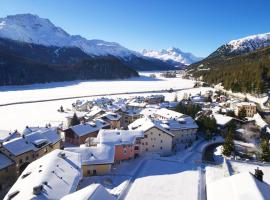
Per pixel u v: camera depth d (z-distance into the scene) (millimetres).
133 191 56375
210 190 46750
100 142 74000
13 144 67750
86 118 126250
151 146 83375
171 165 71812
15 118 142375
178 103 159875
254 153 87375
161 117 115875
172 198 53438
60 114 154125
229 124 114875
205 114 122625
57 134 86938
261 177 48312
